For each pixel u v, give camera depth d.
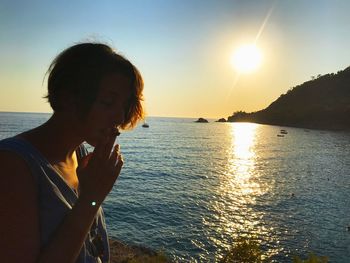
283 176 61.22
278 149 114.00
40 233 1.31
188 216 34.06
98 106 1.48
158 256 19.17
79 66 1.47
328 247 26.17
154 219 33.06
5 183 1.23
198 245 26.12
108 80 1.49
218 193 45.41
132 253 19.55
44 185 1.34
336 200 42.62
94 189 1.39
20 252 1.19
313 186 51.81
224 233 28.88
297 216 34.66
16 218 1.21
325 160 86.25
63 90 1.49
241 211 36.25
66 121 1.51
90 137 1.50
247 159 87.06
